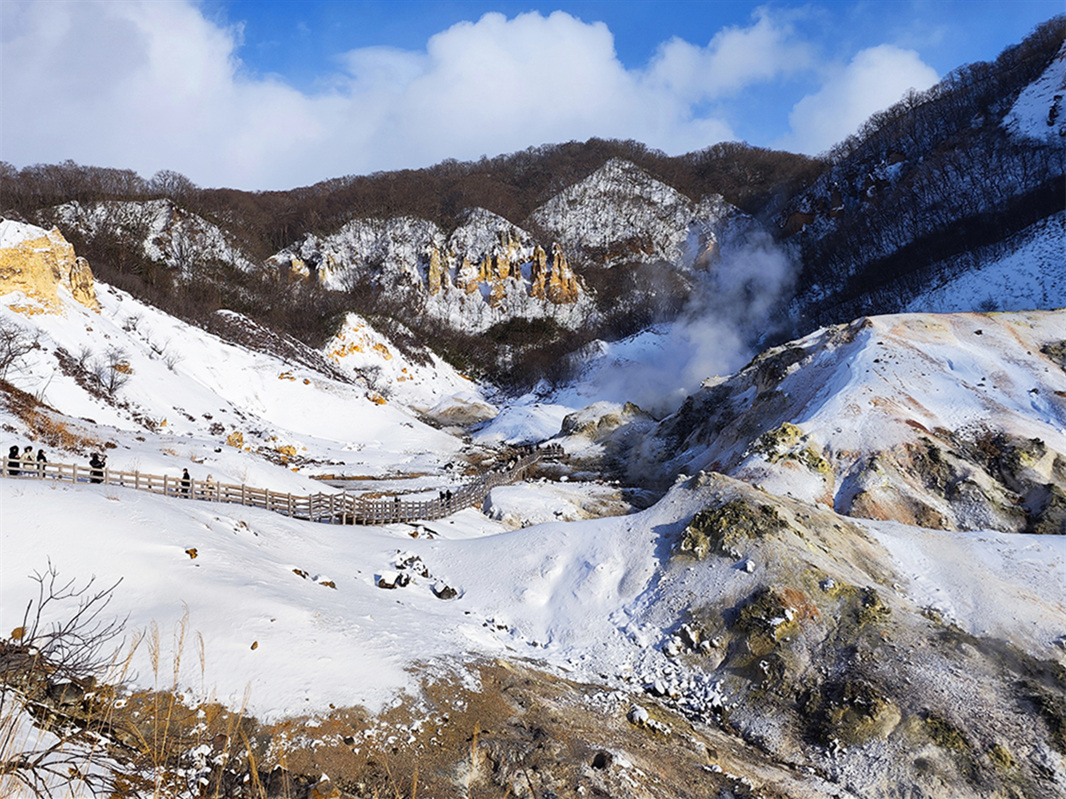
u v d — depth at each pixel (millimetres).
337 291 167000
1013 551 26172
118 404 57000
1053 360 46281
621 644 21828
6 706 10898
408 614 21594
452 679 17531
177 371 73000
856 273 152125
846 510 34906
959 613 22547
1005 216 123938
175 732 13258
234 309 122750
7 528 18078
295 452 68938
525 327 172500
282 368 88500
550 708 17562
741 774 16375
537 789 14242
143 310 81125
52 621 15328
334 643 17547
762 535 23875
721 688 19812
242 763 13102
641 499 47312
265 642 16547
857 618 20875
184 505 24016
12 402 38312
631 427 68250
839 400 43000
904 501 34719
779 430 40188
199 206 172750
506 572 26016
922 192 157750
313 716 14750
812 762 17281
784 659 19766
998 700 18094
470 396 134625
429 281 182125
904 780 16328
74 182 152750
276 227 197125
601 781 14742
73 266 68500
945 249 129750
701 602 22344
